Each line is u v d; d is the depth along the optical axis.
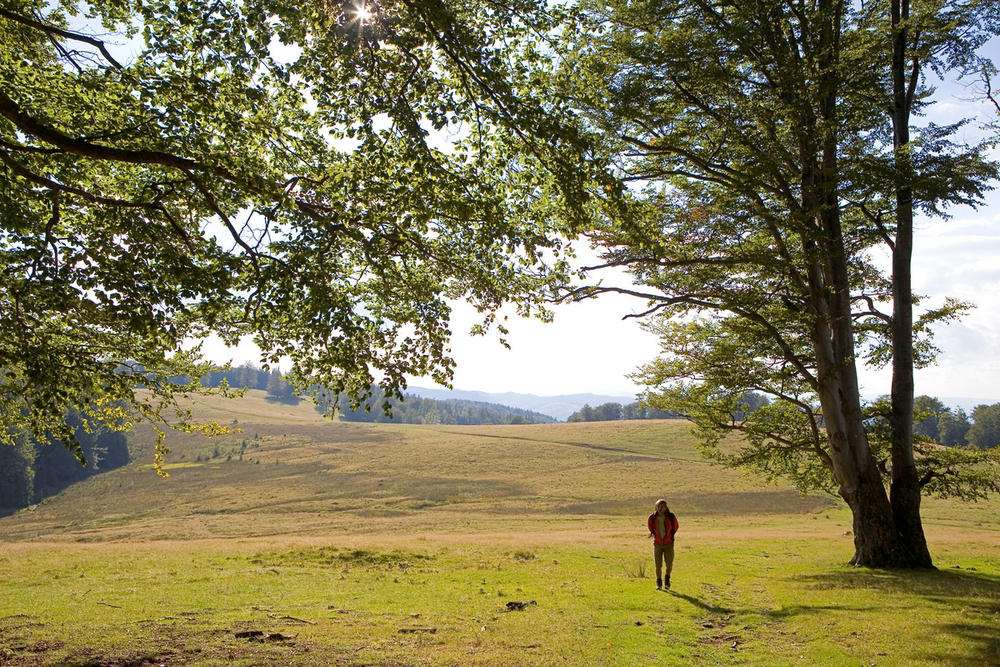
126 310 7.69
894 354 19.56
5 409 10.54
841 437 18.45
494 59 8.44
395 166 9.50
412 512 61.84
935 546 25.89
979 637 9.38
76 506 76.00
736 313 17.78
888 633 9.82
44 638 9.16
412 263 10.32
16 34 8.42
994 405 126.50
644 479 75.88
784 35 16.59
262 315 8.90
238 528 53.38
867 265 20.77
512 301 11.00
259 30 7.90
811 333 18.31
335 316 8.26
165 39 8.23
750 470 22.62
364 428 133.50
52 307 7.56
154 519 63.94
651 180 17.75
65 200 9.28
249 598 12.71
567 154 8.94
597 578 15.89
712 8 16.59
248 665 7.87
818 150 16.17
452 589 14.16
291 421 142.25
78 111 8.66
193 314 9.25
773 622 10.89
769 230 18.25
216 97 8.56
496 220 9.31
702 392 20.64
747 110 15.80
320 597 12.96
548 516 56.44
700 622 11.03
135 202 8.74
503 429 129.62
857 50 16.70
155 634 9.49
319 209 9.16
